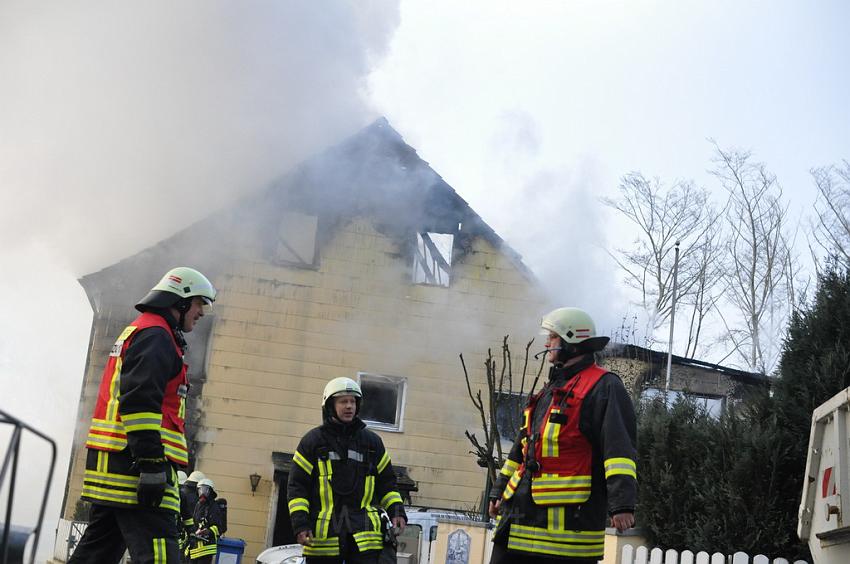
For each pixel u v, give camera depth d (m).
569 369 5.36
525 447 5.39
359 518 6.36
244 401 20.97
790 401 9.82
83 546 5.33
